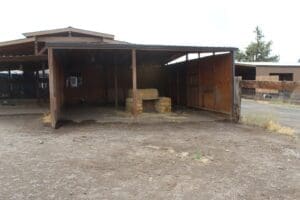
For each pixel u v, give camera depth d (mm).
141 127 10305
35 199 4473
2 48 16922
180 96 17031
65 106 17250
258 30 54094
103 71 19438
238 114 11430
